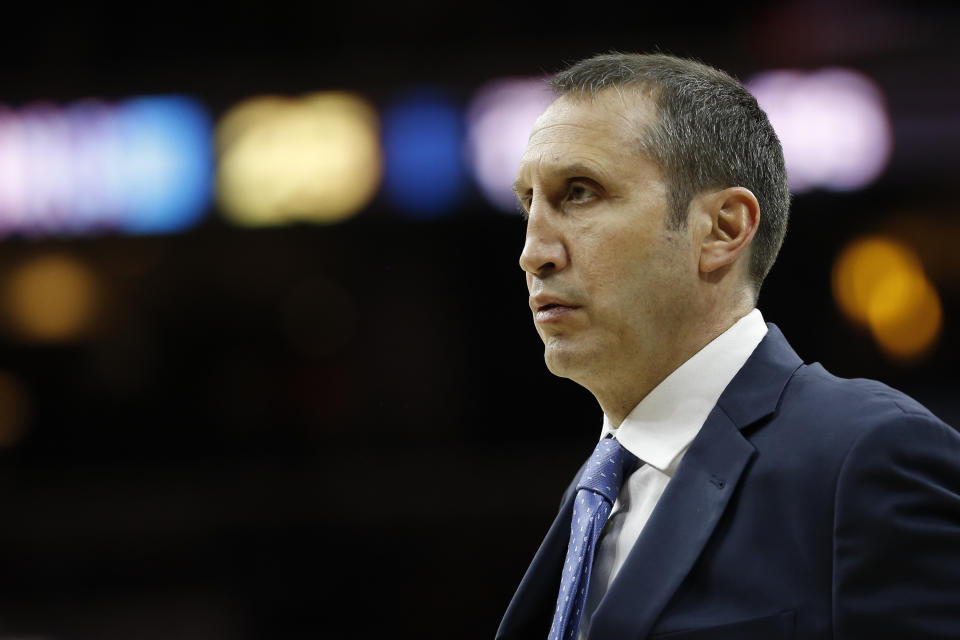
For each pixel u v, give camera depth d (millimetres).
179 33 29984
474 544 26562
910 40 24531
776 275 27641
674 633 4336
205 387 29562
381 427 28766
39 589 26719
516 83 25984
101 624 25891
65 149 26391
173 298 29844
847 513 4191
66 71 28156
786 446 4582
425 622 25859
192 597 26266
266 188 26109
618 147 4969
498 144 25766
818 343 27500
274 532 26984
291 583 26422
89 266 29641
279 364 29547
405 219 25922
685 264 5012
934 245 26875
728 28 28203
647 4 28547
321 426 28953
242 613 26031
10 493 28172
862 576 4082
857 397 4590
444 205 25781
